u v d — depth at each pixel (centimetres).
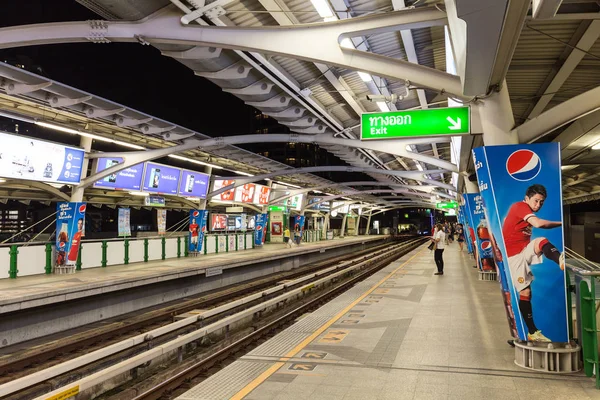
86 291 1162
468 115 719
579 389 514
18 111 1297
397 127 760
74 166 1559
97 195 2153
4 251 1341
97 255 1691
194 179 2302
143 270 1561
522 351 601
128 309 1347
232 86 1091
